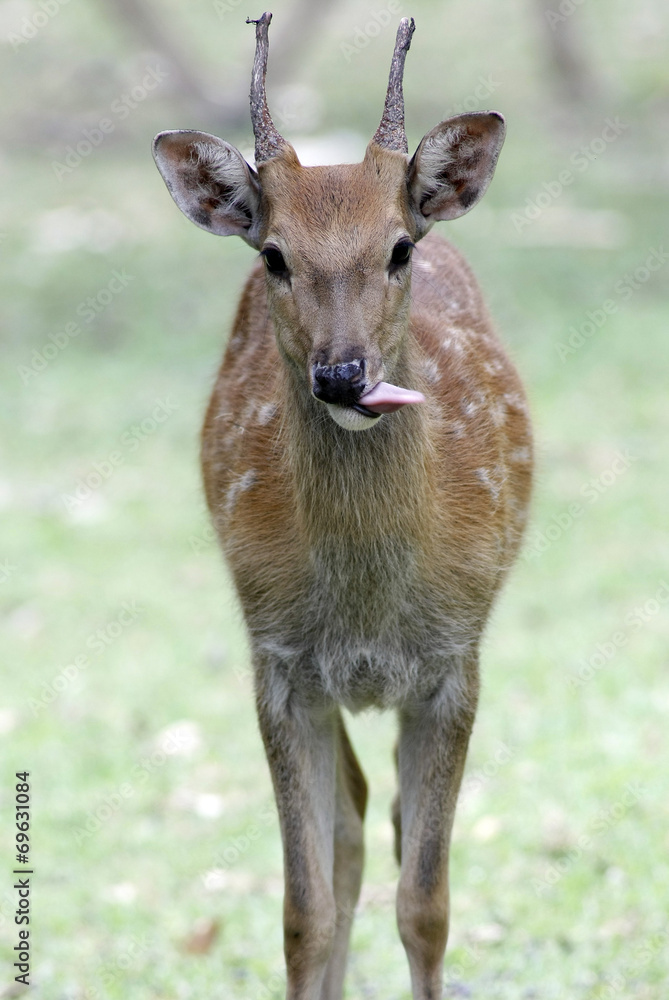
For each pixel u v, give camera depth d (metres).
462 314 8.67
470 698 7.34
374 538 6.79
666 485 15.56
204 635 13.15
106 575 14.49
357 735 11.45
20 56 40.59
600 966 8.06
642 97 35.59
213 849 9.80
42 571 14.60
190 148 6.88
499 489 7.66
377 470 6.68
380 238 6.36
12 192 30.92
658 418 17.52
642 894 8.66
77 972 8.50
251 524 7.28
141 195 30.39
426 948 7.02
